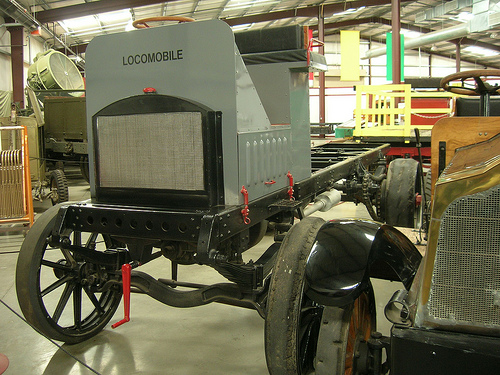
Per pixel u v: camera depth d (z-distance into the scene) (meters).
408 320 1.40
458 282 1.30
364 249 1.74
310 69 2.73
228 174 2.22
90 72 2.45
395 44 13.72
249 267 2.00
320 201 3.29
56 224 2.30
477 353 1.21
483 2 16.31
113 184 2.36
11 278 3.82
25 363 2.45
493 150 1.80
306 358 1.83
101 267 2.45
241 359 2.44
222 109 2.20
